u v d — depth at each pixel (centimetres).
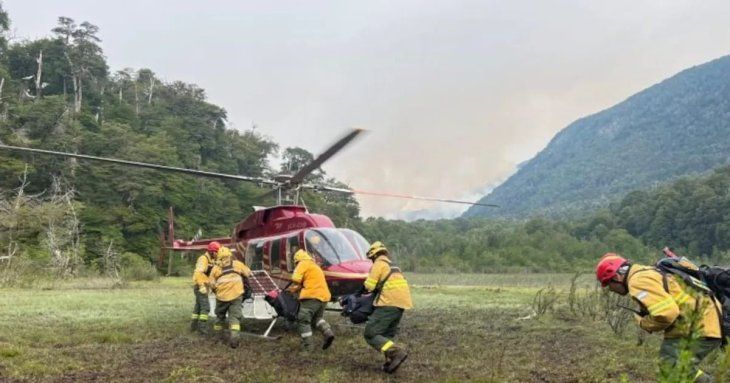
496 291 2162
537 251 7194
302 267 780
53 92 7162
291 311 861
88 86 7350
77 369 665
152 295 1794
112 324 1036
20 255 3247
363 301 691
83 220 4844
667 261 473
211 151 7750
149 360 721
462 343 880
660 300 431
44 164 5200
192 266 5109
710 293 447
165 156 6028
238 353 775
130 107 7500
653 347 816
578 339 910
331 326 1050
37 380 610
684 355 314
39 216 3881
